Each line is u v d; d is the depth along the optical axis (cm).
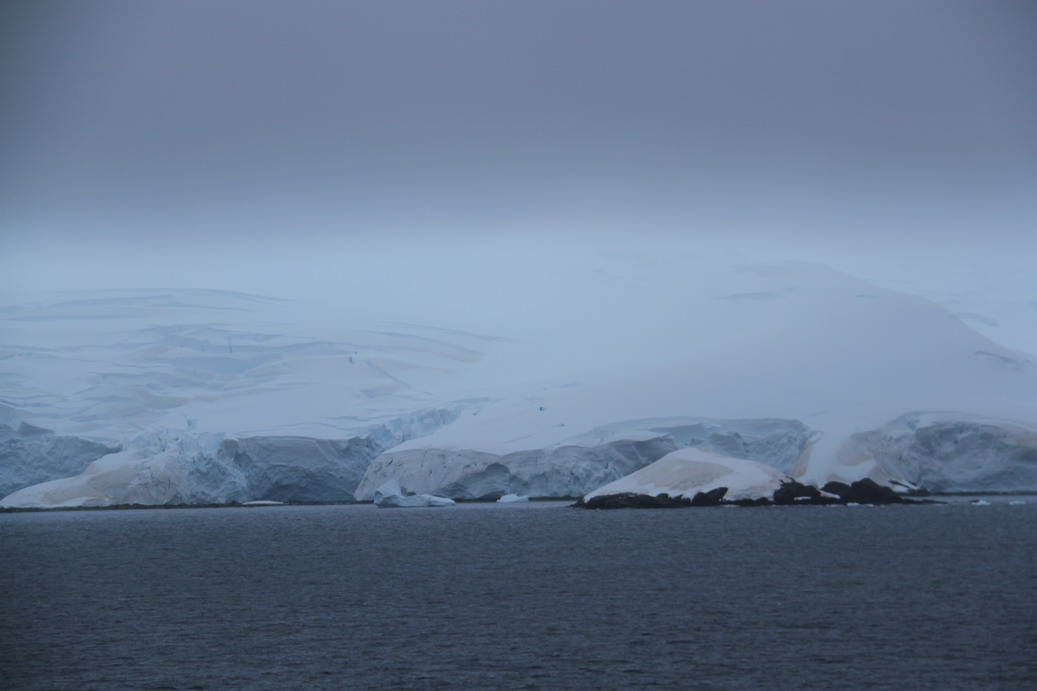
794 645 8812
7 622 10688
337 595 11781
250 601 11575
